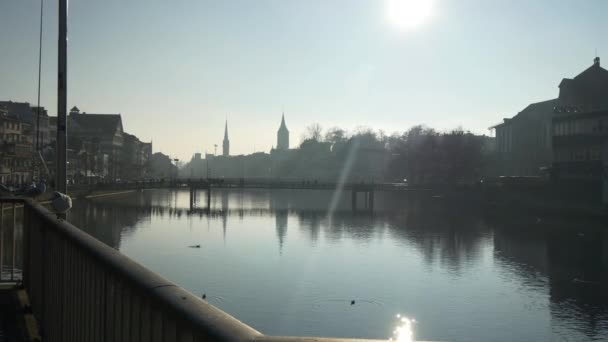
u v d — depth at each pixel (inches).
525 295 1393.9
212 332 100.6
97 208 3580.2
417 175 5123.0
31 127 4527.6
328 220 3189.0
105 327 192.7
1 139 3909.9
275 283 1501.0
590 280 1561.3
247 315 1205.1
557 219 2982.3
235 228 2743.6
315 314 1209.4
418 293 1407.5
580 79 3863.2
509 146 5177.2
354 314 1220.5
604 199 2763.3
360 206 4271.7
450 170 4466.0
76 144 5580.7
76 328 249.0
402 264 1801.2
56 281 308.8
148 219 3085.6
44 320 350.3
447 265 1787.6
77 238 242.1
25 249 459.2
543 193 3179.1
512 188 3459.6
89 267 221.0
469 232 2578.7
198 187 4217.5
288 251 2043.6
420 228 2760.8
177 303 122.0
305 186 4237.2
